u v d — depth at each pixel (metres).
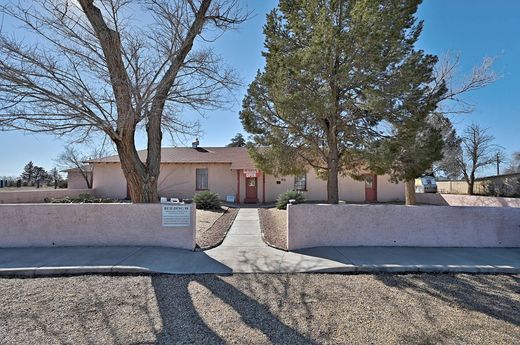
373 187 20.61
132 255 6.41
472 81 12.80
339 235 7.55
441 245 7.56
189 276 5.32
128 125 7.37
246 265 5.93
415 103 8.63
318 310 3.98
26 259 6.07
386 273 5.64
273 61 9.12
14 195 15.30
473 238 7.58
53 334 3.31
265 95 9.69
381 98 7.68
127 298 4.33
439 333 3.41
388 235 7.59
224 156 22.06
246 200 20.58
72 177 25.22
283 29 9.48
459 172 24.81
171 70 7.55
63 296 4.39
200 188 21.03
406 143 8.52
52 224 7.27
